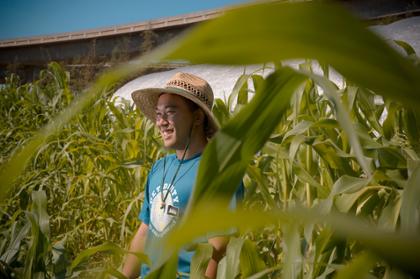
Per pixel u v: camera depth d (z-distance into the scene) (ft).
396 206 3.79
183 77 7.00
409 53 5.67
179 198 6.59
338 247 4.00
